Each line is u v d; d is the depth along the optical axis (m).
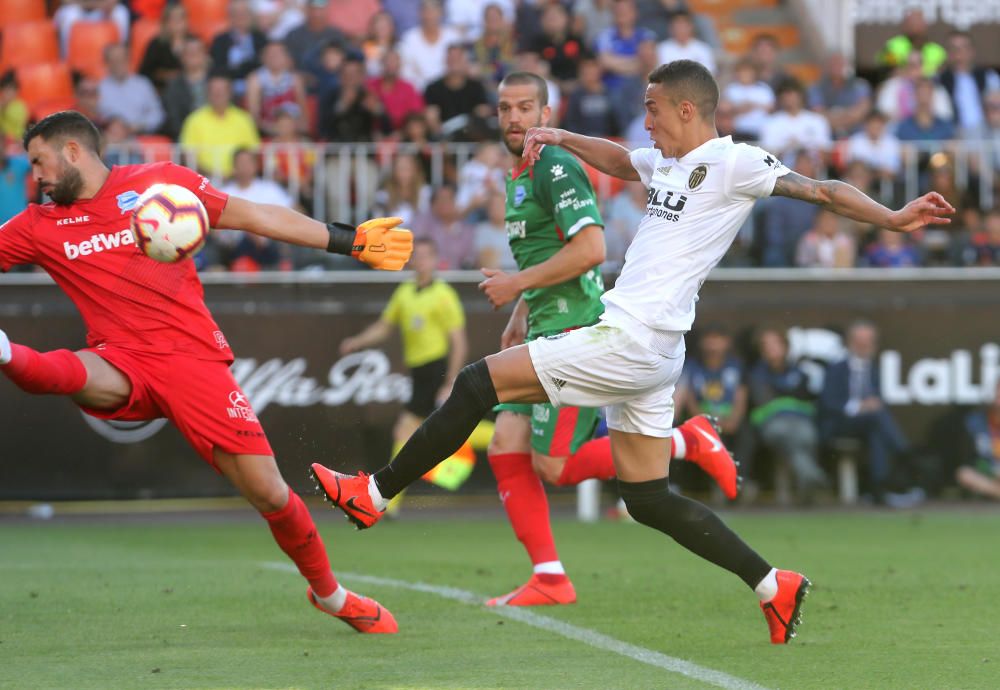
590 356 17.33
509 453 22.95
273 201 43.38
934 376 44.06
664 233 17.56
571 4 54.19
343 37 51.31
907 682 15.80
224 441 17.75
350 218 43.94
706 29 58.22
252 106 47.78
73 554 31.50
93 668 16.67
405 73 51.56
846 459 44.53
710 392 43.34
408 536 36.31
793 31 60.12
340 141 46.28
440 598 23.38
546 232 21.86
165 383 17.62
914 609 22.20
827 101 52.47
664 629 19.86
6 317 40.41
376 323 41.88
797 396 43.53
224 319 41.41
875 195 46.06
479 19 53.50
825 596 23.86
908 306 43.94
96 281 17.72
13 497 40.50
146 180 17.88
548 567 22.67
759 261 44.75
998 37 61.50
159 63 49.31
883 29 61.25
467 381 17.47
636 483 18.33
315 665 16.84
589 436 22.81
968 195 46.50
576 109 48.34
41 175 17.59
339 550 32.41
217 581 25.81
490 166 44.44
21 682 15.77
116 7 52.22
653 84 17.64
